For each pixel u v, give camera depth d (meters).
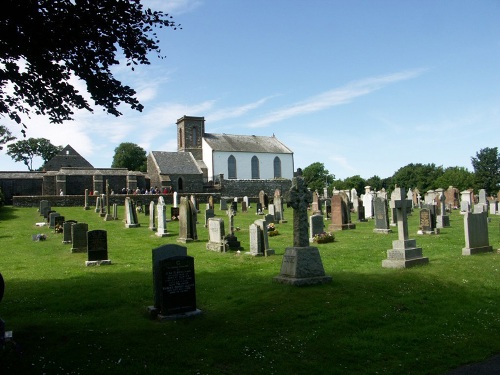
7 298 12.10
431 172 99.12
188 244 22.48
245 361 7.73
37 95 9.45
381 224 24.80
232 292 12.04
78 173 62.50
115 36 8.96
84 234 20.98
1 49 8.45
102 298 11.88
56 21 8.32
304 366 7.62
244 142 89.81
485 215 16.72
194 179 71.12
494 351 8.50
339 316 9.77
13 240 25.59
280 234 25.28
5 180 59.00
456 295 11.43
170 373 7.15
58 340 8.55
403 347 8.49
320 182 111.50
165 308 9.92
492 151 97.88
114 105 9.86
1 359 7.51
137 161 103.62
